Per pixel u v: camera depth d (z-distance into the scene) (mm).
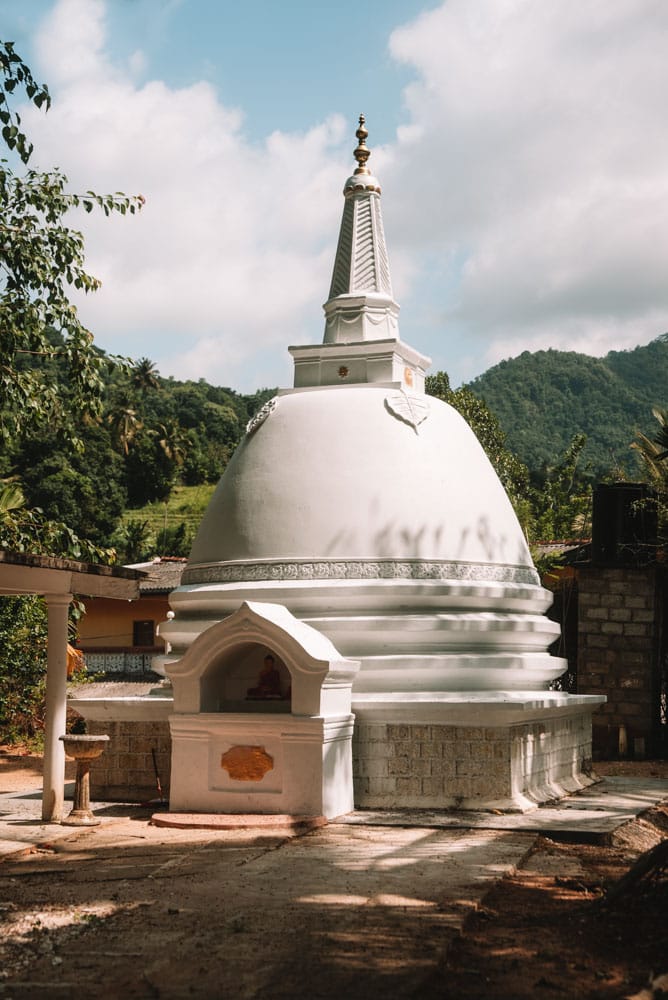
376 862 10711
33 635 23047
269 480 16125
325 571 15250
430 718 14211
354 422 16266
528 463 178250
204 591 15766
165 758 15547
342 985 6680
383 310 18109
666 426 29156
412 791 14234
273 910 8609
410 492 15680
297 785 13430
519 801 14102
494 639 15617
